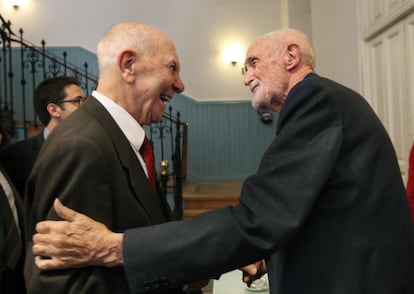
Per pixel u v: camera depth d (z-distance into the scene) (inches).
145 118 35.2
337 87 32.4
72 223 26.1
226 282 55.0
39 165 29.9
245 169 227.1
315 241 30.3
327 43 142.1
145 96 33.8
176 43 223.8
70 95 72.9
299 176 27.7
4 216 53.2
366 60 115.6
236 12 223.9
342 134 29.5
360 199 29.4
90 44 217.6
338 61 133.4
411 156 68.1
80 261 26.6
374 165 30.0
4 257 51.8
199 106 224.4
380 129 31.8
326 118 29.0
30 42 208.4
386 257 29.2
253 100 35.9
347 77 126.6
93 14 218.1
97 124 30.9
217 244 27.6
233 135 226.5
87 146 27.6
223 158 226.1
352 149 30.1
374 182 29.7
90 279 26.9
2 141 72.2
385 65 103.8
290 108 30.4
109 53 33.1
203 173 224.7
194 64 224.5
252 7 223.8
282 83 33.9
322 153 27.7
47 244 26.7
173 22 223.1
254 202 28.7
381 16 103.7
